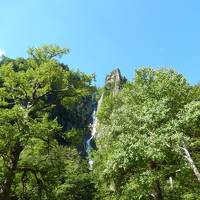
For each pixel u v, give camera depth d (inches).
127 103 850.8
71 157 1288.1
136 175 756.0
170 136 665.0
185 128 733.3
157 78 844.6
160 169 780.6
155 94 816.3
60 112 3693.4
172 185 837.8
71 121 3809.1
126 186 831.7
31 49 886.4
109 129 839.7
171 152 711.1
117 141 783.1
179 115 719.1
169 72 850.8
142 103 782.5
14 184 820.6
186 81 854.5
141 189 783.1
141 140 686.5
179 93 808.9
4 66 825.5
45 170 813.9
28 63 870.4
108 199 1107.3
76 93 888.3
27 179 831.1
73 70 892.6
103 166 1008.2
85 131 882.1
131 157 702.5
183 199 799.7
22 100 862.5
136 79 867.4
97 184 1181.1
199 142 791.7
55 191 1053.8
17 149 771.4
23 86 837.2
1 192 745.6
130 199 823.7
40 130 714.8
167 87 812.6
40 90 863.1
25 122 708.7
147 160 737.0
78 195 1592.0
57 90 871.7
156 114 718.5
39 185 823.7
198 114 683.4
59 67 854.5
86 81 900.6
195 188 788.6
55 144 828.6
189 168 709.9
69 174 1555.1
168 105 775.7
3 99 836.0
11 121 760.3
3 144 724.0
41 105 880.3
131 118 750.5
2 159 784.9
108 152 917.8
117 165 751.1
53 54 892.6
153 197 832.3
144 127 705.6
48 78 853.2
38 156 818.8
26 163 806.5
